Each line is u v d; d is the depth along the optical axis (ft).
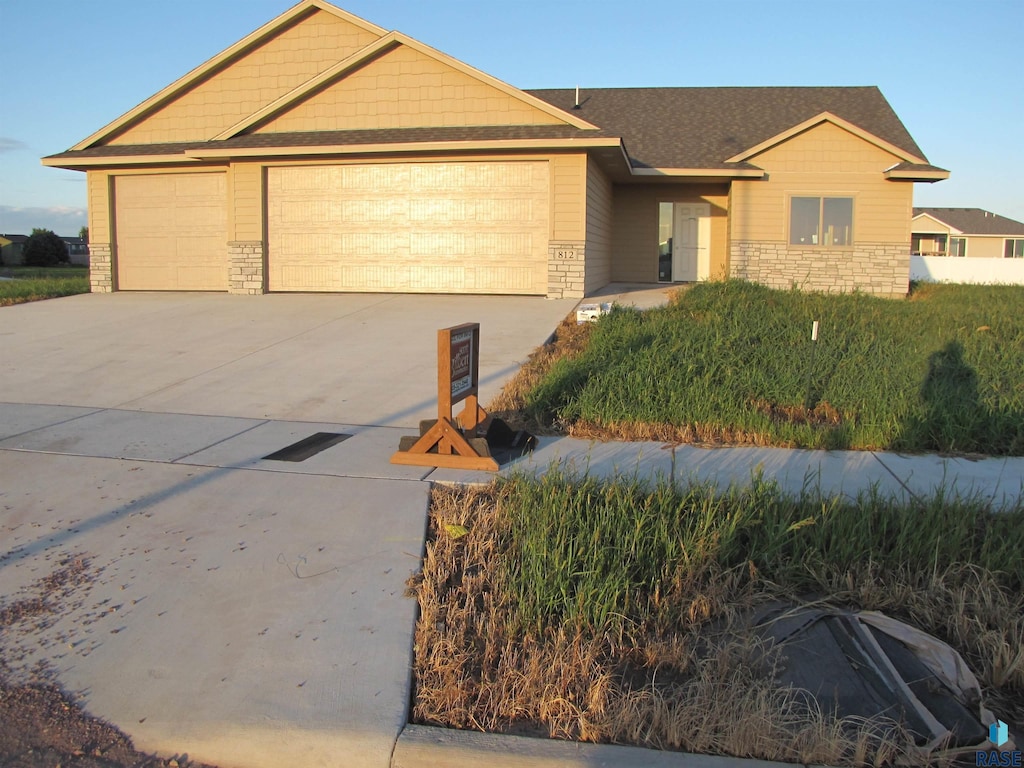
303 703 11.66
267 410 26.99
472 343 22.52
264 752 10.94
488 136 49.78
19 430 24.23
